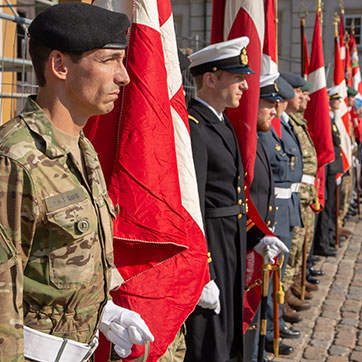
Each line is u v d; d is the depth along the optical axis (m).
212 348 3.65
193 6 23.14
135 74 2.76
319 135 7.62
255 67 4.24
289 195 5.45
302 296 6.62
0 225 1.75
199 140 3.62
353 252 9.43
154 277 2.83
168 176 2.76
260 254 4.21
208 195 3.73
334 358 5.32
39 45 1.93
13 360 1.73
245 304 4.27
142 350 2.65
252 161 4.14
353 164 11.91
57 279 1.87
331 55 21.95
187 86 6.78
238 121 4.18
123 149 2.71
